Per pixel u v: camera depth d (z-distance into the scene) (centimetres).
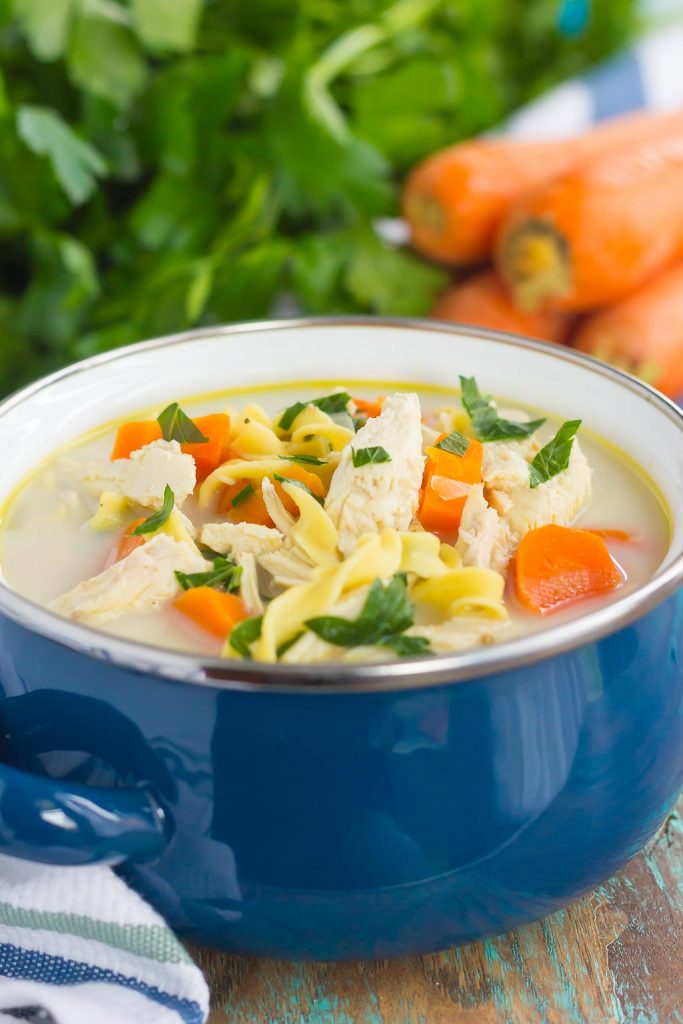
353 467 47
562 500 48
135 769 43
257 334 54
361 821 42
